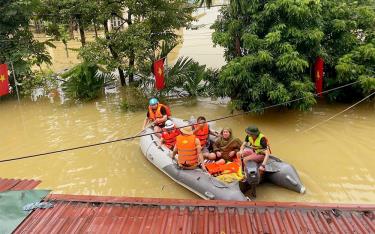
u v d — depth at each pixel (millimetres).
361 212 4898
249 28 9844
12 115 12234
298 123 10070
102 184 7535
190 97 12766
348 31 10867
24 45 14070
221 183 6430
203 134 7754
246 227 4684
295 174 6879
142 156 8656
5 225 4859
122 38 12508
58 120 11484
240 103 10094
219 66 15961
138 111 11805
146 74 12883
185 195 6992
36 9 13602
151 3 12828
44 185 7625
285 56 9086
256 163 6453
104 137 9906
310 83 9547
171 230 4684
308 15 9297
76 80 12922
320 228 4594
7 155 9164
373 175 7348
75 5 12992
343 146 8633
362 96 11289
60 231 4738
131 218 4977
